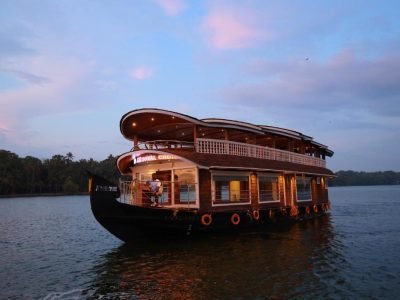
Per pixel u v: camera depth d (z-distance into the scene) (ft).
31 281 46.62
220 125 71.97
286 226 86.94
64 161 444.96
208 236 66.90
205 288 39.83
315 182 110.73
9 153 388.16
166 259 52.37
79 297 39.47
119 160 73.56
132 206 57.11
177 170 69.41
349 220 104.94
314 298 36.70
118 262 51.93
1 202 279.49
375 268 47.65
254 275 44.14
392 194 328.49
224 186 71.20
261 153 82.84
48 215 149.07
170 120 69.77
